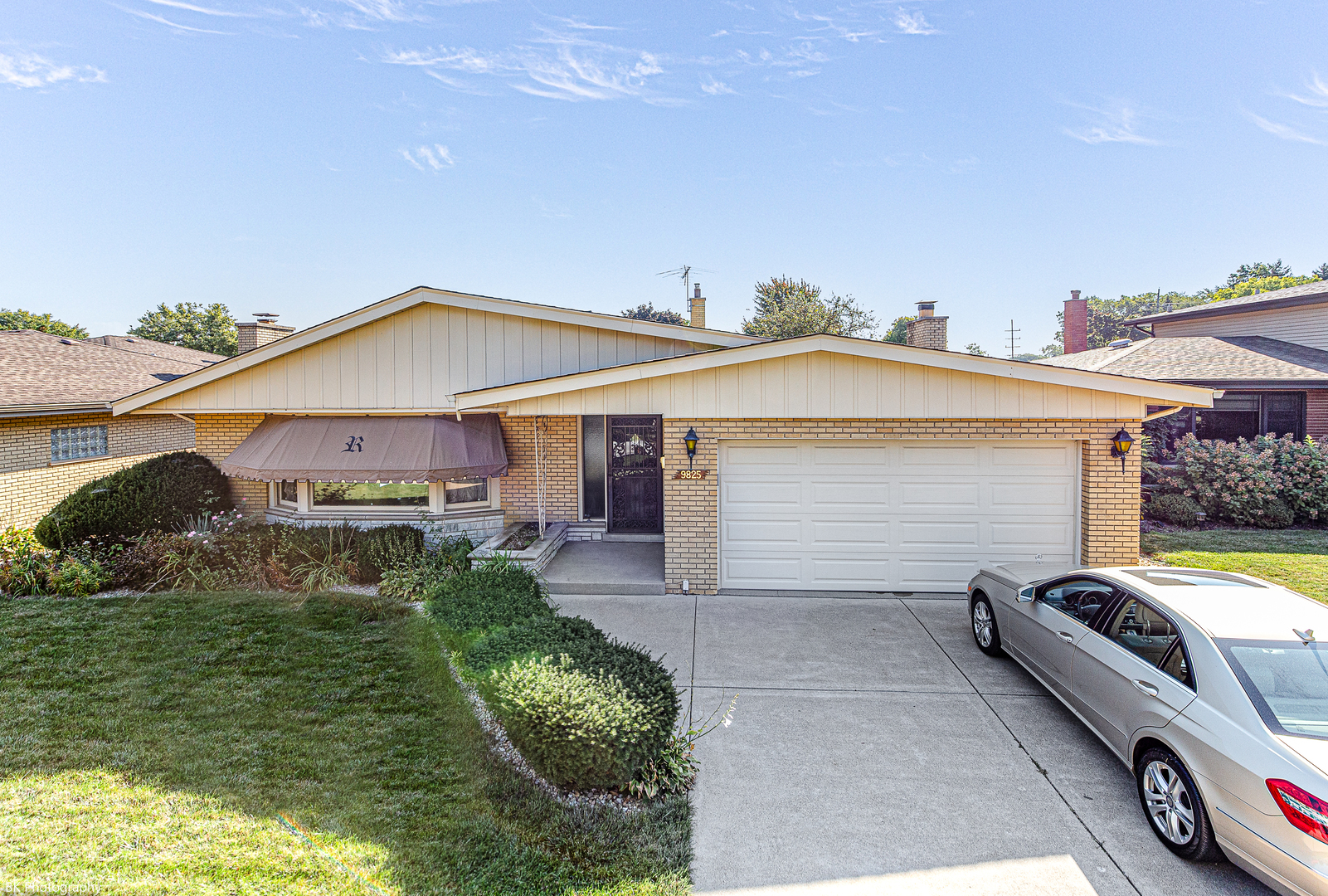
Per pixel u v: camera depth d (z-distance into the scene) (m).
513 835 4.72
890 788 5.49
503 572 10.05
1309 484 15.95
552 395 10.83
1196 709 4.57
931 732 6.41
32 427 15.76
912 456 10.72
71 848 4.46
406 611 9.56
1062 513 10.62
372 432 12.71
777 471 10.87
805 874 4.48
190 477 13.16
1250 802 4.02
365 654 7.99
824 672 7.80
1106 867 4.54
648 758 5.31
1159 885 4.36
